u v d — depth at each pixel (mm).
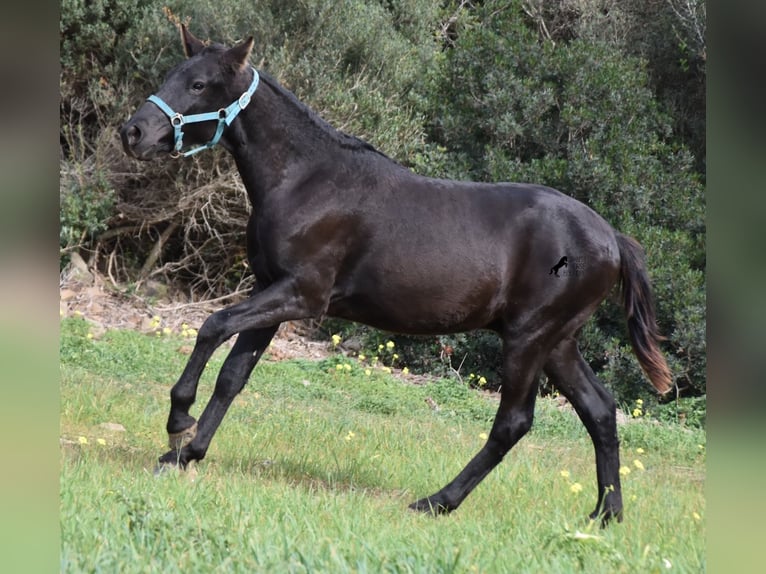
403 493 8562
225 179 19328
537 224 8125
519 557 5734
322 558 5207
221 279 21188
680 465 12977
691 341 17656
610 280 8312
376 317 8203
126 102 19000
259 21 18922
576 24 23547
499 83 20219
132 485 6785
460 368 19016
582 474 10484
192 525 5555
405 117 20078
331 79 19406
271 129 8031
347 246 8016
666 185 19344
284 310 7871
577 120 19312
